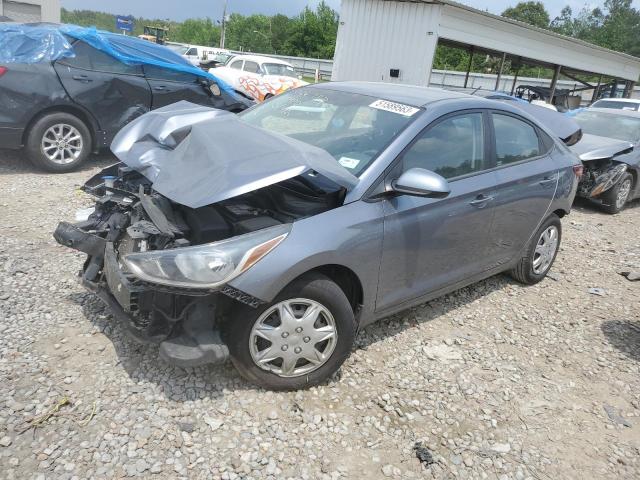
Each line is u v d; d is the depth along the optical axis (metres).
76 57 7.06
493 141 4.20
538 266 5.12
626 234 7.60
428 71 15.29
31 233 4.92
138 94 7.63
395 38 15.37
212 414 2.88
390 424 3.02
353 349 3.69
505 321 4.41
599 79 26.97
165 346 2.79
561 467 2.88
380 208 3.27
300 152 2.96
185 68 8.13
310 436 2.84
